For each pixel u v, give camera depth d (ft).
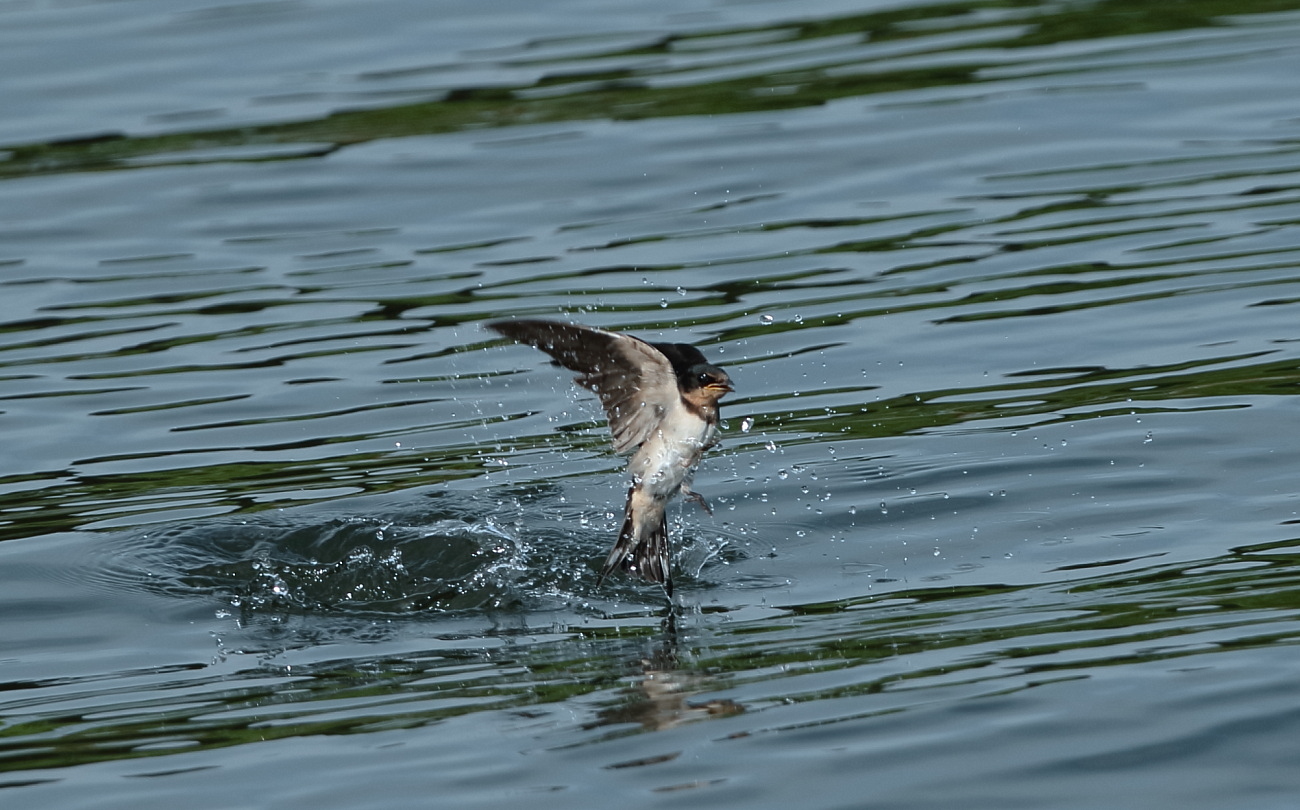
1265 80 78.69
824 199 69.00
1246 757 27.22
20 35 93.25
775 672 32.81
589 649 35.83
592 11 95.91
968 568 39.11
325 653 36.86
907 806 26.30
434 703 32.63
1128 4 92.73
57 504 46.50
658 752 28.99
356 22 94.38
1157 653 31.71
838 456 47.24
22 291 63.98
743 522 43.42
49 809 28.25
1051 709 29.45
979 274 60.44
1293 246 60.18
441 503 45.78
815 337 56.18
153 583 41.34
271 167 75.66
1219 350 52.19
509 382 55.47
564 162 74.54
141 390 55.01
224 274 65.00
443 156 75.97
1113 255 61.16
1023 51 85.30
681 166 73.26
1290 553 37.42
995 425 48.21
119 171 75.82
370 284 63.05
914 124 76.18
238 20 95.09
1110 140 72.95
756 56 86.69
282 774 29.19
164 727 32.19
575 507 45.70
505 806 27.17
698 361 37.91
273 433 51.65
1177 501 41.81
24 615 39.58
